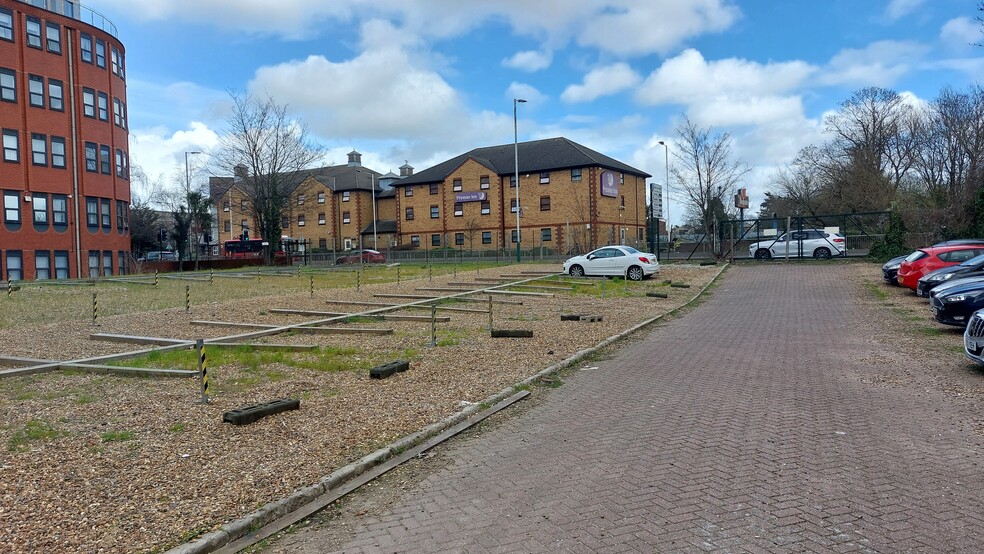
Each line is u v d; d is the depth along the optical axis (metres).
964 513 4.25
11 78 35.22
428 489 5.06
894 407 7.02
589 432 6.43
